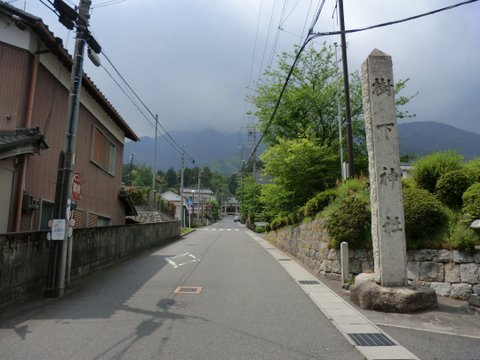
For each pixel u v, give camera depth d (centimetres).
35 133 930
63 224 840
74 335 564
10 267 732
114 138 1803
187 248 1933
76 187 898
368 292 754
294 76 2275
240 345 536
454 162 1045
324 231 1198
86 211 1448
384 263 786
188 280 1026
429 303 743
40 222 1102
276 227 2208
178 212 5638
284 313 711
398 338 581
